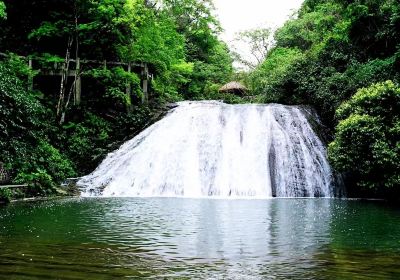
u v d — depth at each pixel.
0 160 14.71
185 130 20.69
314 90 22.58
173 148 19.70
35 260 5.12
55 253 5.56
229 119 21.17
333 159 15.48
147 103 23.39
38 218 9.16
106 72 21.12
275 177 18.12
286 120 20.73
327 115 21.34
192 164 18.95
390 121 14.84
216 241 6.61
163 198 15.30
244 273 4.67
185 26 41.72
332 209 11.70
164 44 27.25
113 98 22.08
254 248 6.09
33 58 21.17
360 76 19.50
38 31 21.44
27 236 6.82
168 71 28.45
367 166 14.69
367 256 5.57
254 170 18.48
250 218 9.48
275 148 19.17
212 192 17.69
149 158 19.16
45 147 17.55
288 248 6.09
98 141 20.70
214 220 9.07
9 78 16.50
